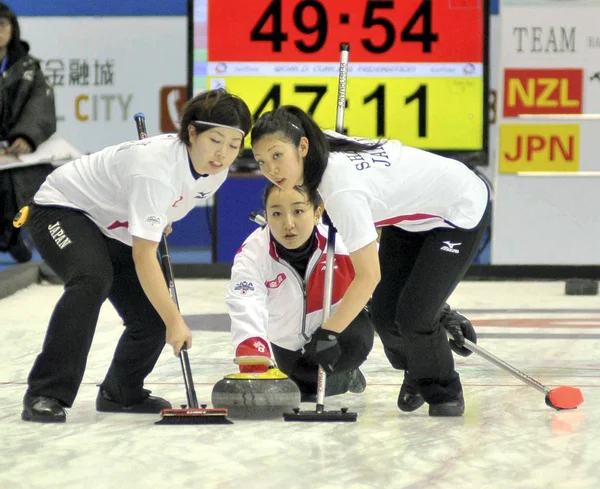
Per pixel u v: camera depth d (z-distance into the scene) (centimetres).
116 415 914
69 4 2131
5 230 2159
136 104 2141
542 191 2147
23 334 1438
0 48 2119
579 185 2145
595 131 2125
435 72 1984
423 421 889
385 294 939
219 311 1692
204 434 827
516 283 2128
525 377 945
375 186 830
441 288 874
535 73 2114
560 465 738
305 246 949
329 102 1984
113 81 2139
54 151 2147
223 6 1978
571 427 868
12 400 980
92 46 2134
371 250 802
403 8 1977
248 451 770
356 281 810
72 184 879
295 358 992
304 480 691
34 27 2138
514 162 2131
